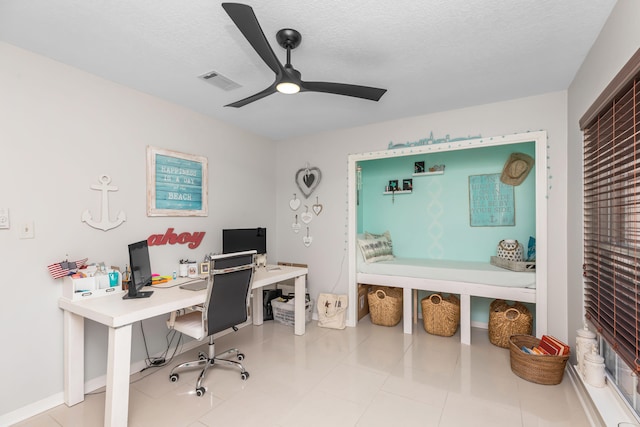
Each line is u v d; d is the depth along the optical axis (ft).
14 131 6.46
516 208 11.81
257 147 13.08
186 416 6.64
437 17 5.56
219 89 8.66
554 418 6.52
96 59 7.06
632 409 5.33
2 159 6.30
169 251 9.56
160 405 7.04
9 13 5.41
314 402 7.16
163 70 7.58
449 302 11.18
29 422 6.45
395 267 11.74
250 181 12.67
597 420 6.00
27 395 6.63
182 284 8.70
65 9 5.34
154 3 5.20
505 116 9.59
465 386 7.81
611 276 5.74
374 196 14.80
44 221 6.90
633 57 4.28
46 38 6.22
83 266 7.38
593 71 6.45
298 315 11.28
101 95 7.91
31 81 6.71
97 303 6.82
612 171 5.72
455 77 7.97
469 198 12.68
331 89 6.38
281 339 10.90
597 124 6.39
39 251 6.83
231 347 10.22
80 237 7.50
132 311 6.23
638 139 4.56
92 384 7.68
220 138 11.30
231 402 7.16
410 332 11.41
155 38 6.24
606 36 5.67
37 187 6.80
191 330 7.72
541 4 5.22
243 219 12.29
